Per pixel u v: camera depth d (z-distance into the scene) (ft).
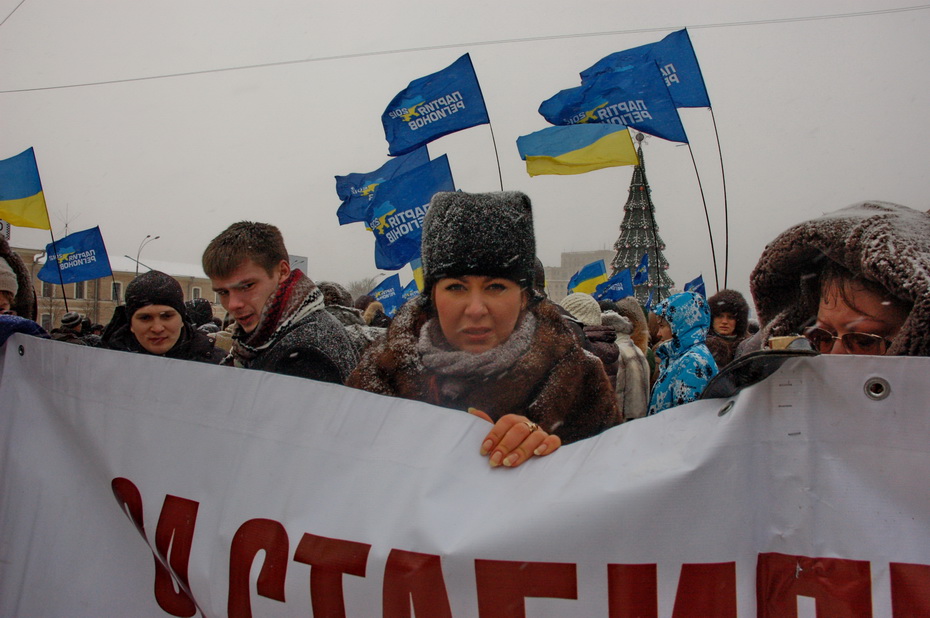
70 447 6.71
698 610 4.60
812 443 4.53
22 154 17.40
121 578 6.23
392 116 17.87
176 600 6.05
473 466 5.20
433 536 5.01
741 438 4.64
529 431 5.18
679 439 4.82
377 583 5.11
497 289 6.37
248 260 7.82
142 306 9.64
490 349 6.42
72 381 6.73
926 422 4.33
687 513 4.66
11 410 7.02
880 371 4.41
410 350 6.63
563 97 17.56
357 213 20.43
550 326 6.63
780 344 6.12
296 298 8.01
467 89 17.16
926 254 5.50
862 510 4.42
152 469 6.18
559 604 4.76
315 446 5.59
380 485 5.32
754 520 4.59
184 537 5.90
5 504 6.84
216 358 10.19
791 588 4.50
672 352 9.16
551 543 4.79
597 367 6.57
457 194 6.62
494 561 4.86
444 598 4.93
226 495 5.80
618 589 4.70
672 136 16.55
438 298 6.49
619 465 4.88
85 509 6.48
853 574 4.40
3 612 6.67
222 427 5.95
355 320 11.00
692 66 16.96
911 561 4.31
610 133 16.96
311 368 7.60
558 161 17.31
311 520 5.44
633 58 17.04
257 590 5.50
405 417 5.44
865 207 6.27
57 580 6.45
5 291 8.77
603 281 26.76
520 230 6.47
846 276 6.04
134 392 6.37
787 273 6.64
